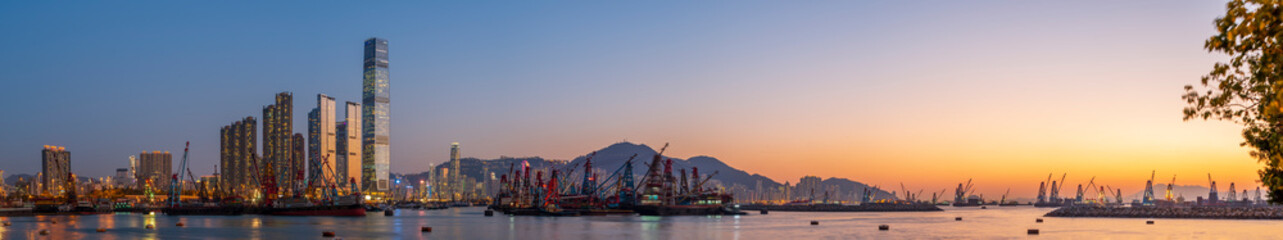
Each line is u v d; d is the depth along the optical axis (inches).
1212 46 966.4
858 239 7062.0
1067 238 7175.2
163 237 7475.4
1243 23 924.0
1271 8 892.0
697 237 7411.4
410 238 7293.3
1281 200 1109.7
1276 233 7741.1
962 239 7047.2
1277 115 991.0
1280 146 1015.6
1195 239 7042.3
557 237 7495.1
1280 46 915.4
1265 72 941.8
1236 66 979.9
